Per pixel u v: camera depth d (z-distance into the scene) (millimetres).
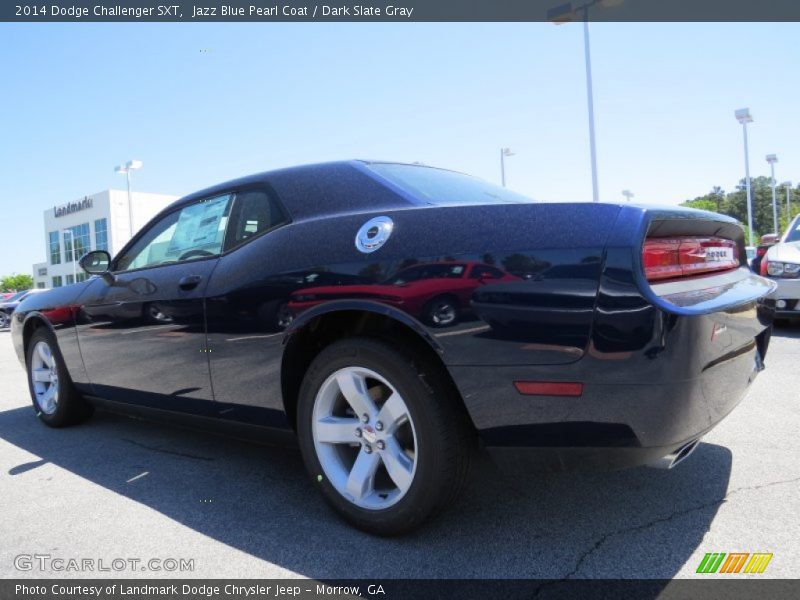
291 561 2014
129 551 2141
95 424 4062
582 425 1769
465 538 2105
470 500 2422
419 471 1977
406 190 2307
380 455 2121
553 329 1744
